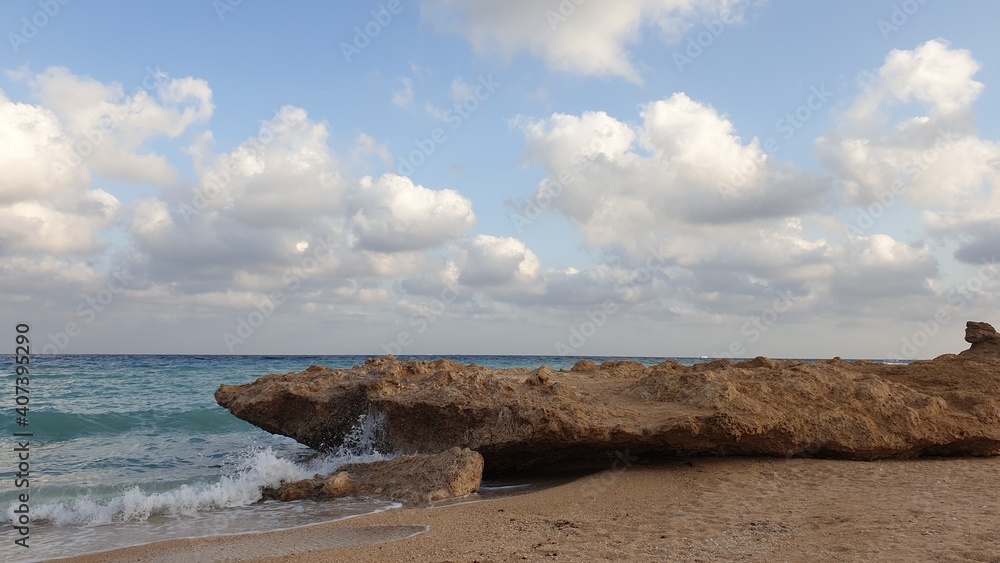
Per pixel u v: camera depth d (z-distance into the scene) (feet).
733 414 35.60
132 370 158.81
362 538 25.46
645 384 41.70
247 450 55.52
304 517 31.17
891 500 27.66
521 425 36.40
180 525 30.45
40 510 32.71
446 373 43.50
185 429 67.36
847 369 48.24
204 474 44.39
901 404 38.93
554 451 37.99
